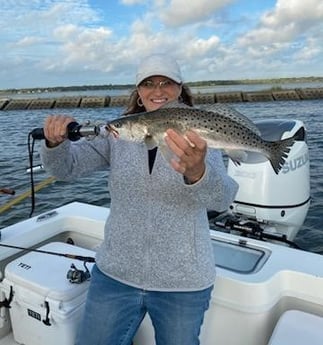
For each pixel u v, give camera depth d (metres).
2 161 9.84
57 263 2.35
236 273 2.01
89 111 33.56
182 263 1.59
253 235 2.71
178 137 1.30
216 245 2.35
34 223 2.81
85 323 1.77
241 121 1.64
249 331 1.93
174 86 1.76
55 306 2.07
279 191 2.77
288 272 2.04
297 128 2.94
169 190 1.56
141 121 1.58
